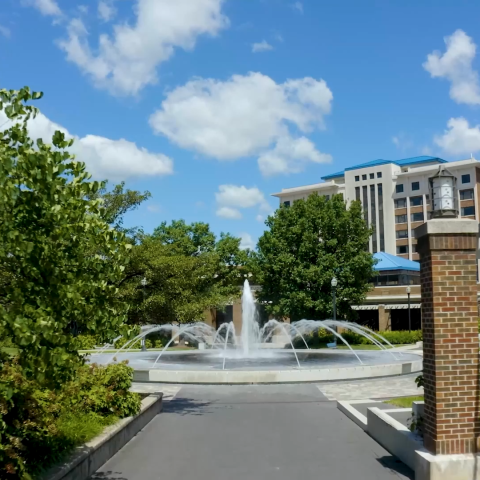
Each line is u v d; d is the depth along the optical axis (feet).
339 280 124.36
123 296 60.23
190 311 81.00
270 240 130.00
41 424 24.29
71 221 19.74
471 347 23.56
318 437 33.27
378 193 306.55
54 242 18.95
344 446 30.99
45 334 16.02
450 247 23.90
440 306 23.65
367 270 126.72
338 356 80.33
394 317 180.55
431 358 23.89
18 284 17.85
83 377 32.63
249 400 47.09
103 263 20.89
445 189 25.04
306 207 130.21
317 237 127.65
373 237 305.32
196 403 45.85
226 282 165.78
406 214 295.69
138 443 31.96
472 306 23.71
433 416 23.49
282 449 30.48
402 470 26.11
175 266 64.80
